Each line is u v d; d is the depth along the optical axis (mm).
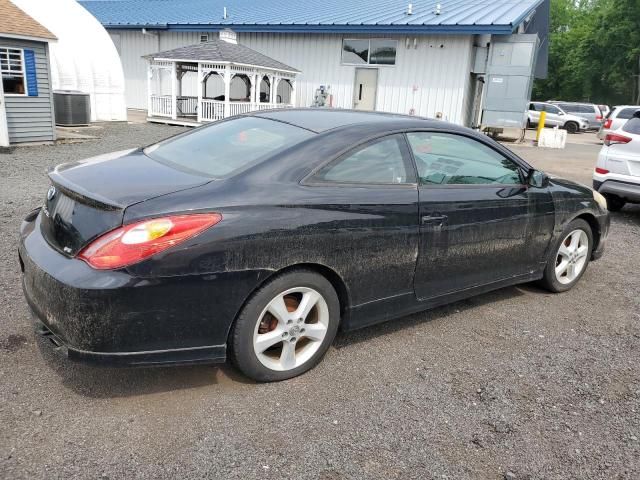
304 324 3303
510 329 4258
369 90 21719
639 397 3367
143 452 2607
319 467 2592
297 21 22391
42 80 13344
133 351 2756
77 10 19688
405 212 3598
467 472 2627
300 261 3135
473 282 4219
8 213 6688
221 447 2682
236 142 3598
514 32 21031
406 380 3412
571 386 3455
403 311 3830
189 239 2760
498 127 20328
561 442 2891
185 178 3139
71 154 12227
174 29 25094
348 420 2965
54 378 3154
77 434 2699
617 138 7984
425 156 3855
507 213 4277
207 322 2896
